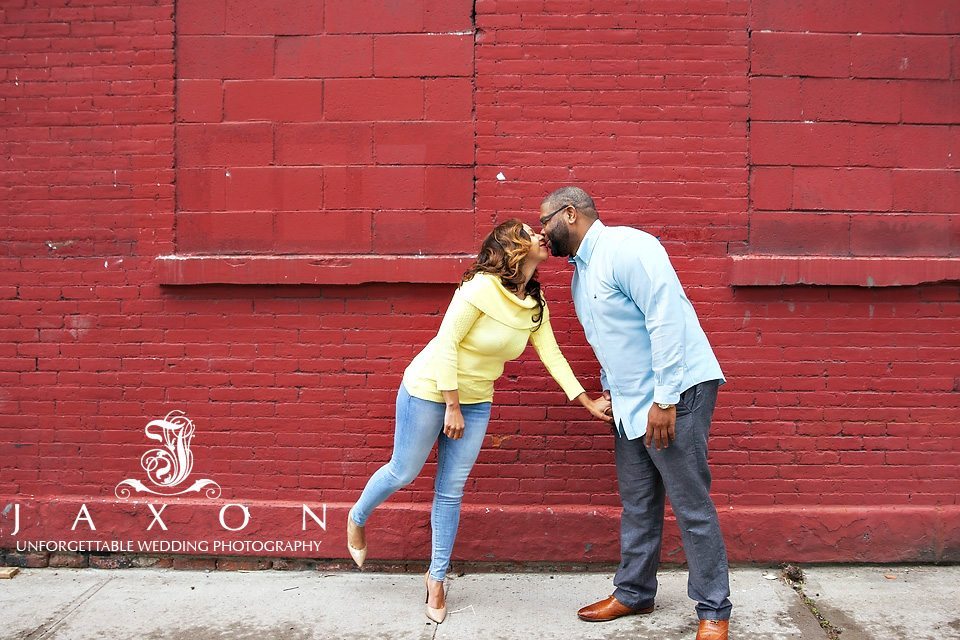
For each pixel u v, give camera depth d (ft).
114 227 14.57
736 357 14.30
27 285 14.69
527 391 14.47
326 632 12.28
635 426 11.89
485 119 14.23
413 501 14.58
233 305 14.53
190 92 14.47
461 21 14.24
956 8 14.19
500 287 11.88
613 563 14.39
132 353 14.64
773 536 14.23
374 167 14.35
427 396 12.32
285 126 14.43
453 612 12.89
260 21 14.39
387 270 14.11
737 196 14.23
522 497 14.53
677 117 14.19
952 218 14.25
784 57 14.16
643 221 14.24
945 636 11.93
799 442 14.38
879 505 14.35
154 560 14.74
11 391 14.74
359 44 14.33
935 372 14.26
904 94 14.23
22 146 14.58
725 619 11.71
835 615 12.57
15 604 13.23
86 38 14.49
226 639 12.07
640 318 11.78
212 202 14.49
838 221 14.26
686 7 14.14
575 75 14.19
